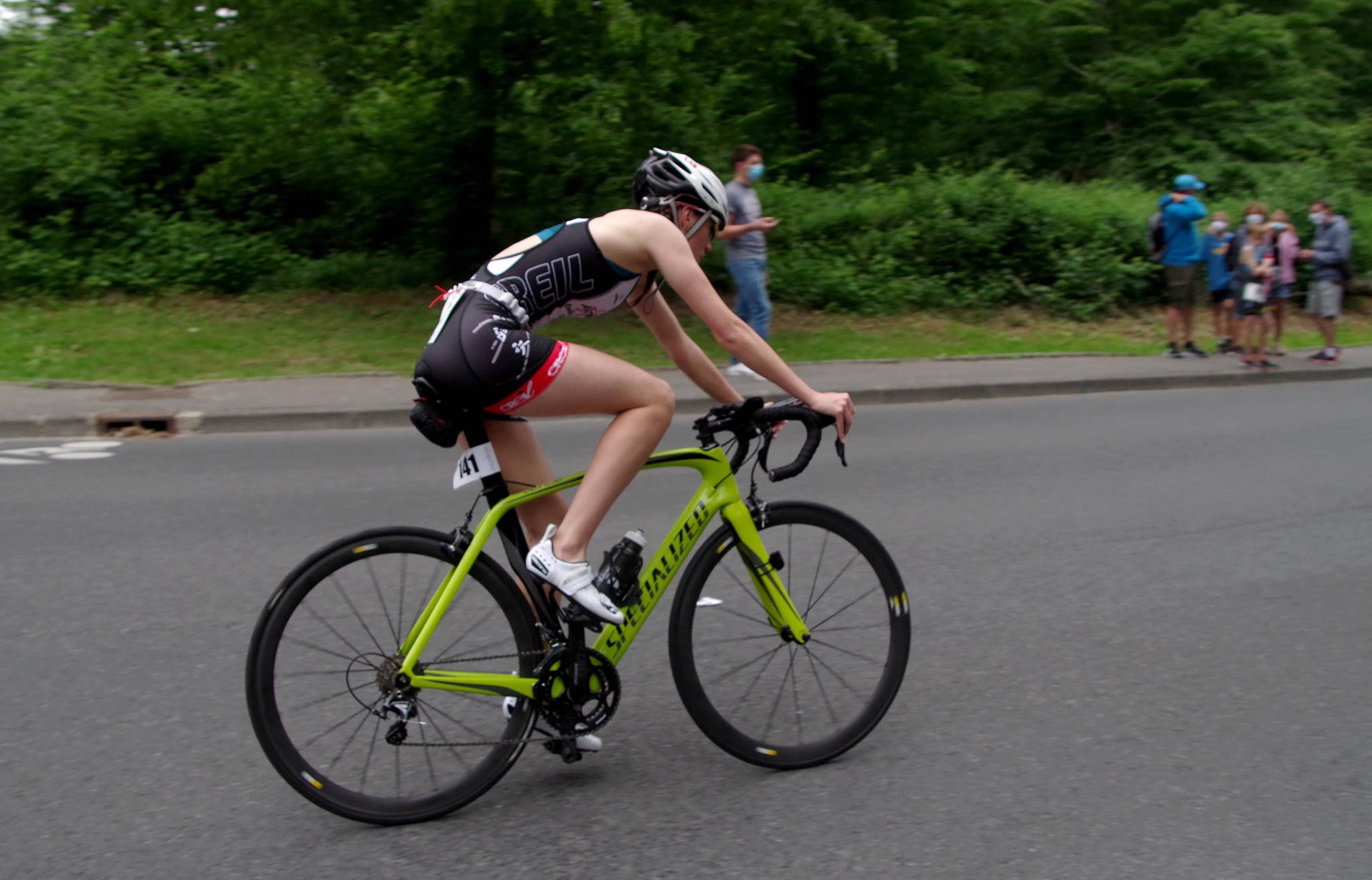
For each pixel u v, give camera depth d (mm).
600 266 2947
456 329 2855
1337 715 3693
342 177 14414
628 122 12758
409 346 11328
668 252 2932
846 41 13523
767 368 2994
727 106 15906
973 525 6062
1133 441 8523
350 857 2822
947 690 3896
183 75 16141
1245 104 21938
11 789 3178
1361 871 2748
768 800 3104
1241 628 4523
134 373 10109
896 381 10633
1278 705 3766
